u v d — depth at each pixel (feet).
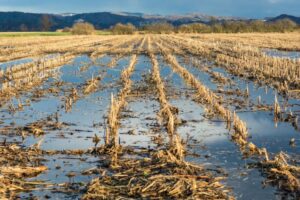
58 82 98.27
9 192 37.01
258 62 118.32
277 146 50.47
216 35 381.81
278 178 39.50
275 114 64.03
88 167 43.52
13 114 67.67
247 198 35.58
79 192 37.11
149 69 120.26
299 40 265.13
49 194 36.78
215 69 120.16
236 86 91.81
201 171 41.50
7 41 272.10
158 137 53.31
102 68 126.41
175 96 79.71
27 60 152.05
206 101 74.74
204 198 35.06
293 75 90.94
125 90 84.23
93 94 84.07
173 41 261.24
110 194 36.14
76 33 463.42
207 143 51.49
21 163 44.60
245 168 42.68
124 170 42.14
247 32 476.95
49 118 64.18
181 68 110.32
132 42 257.34
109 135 54.80
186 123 60.85
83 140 53.52
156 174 40.09
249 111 68.80
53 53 177.58
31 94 84.28
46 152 47.88
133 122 61.36
